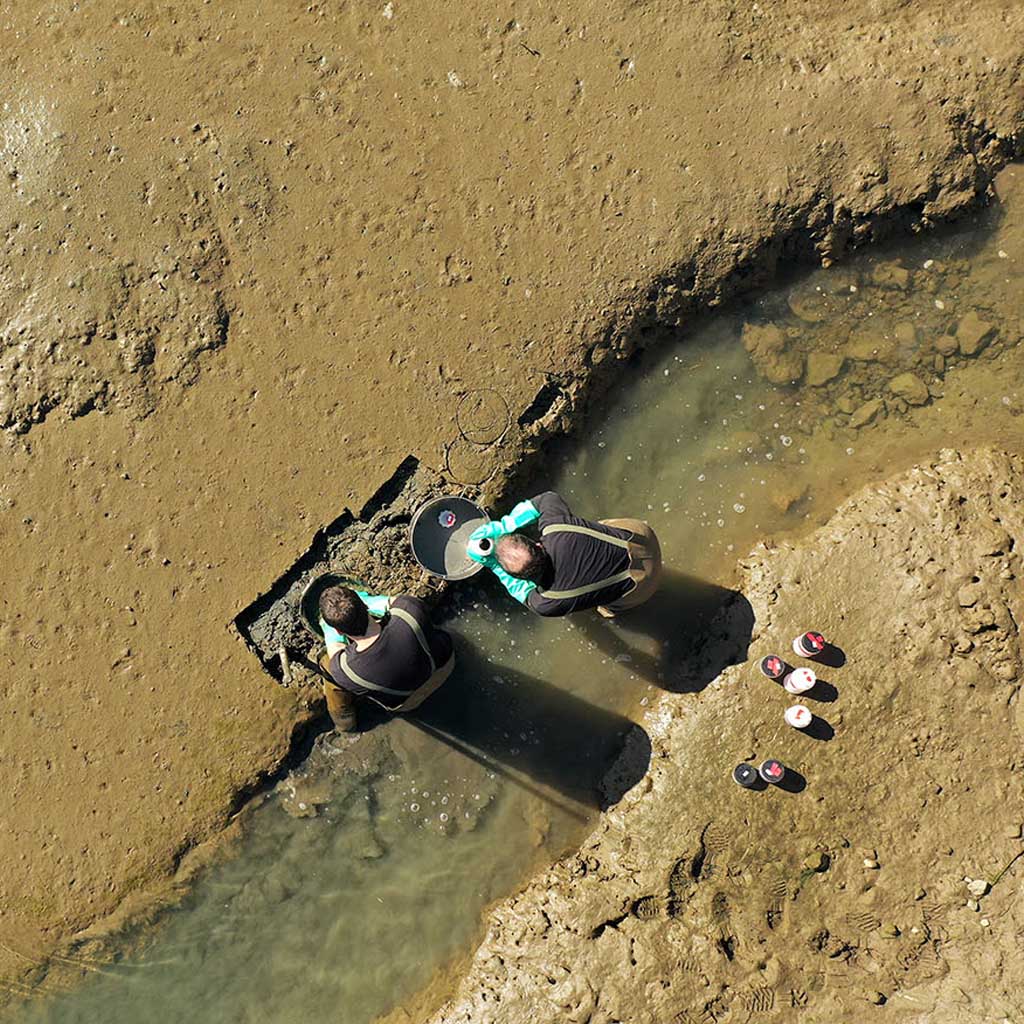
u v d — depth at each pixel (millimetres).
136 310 4488
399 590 4367
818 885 4105
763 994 4000
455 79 4578
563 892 4223
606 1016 4000
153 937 4309
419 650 3730
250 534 4387
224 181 4543
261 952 4340
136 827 4277
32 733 4301
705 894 4117
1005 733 4156
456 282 4504
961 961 3984
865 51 4578
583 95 4562
